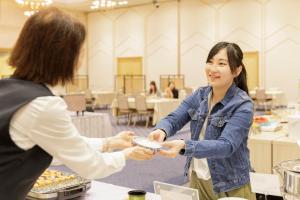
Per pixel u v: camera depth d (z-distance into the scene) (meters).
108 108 13.95
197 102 1.85
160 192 1.46
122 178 4.70
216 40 13.00
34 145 1.09
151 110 9.27
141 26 14.66
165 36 14.08
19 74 1.14
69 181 1.75
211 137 1.69
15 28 13.67
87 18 16.14
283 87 11.93
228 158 1.68
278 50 11.96
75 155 1.13
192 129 1.85
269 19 12.05
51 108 1.07
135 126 9.36
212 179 1.71
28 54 1.13
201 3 13.23
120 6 14.83
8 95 1.08
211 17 13.06
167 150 1.40
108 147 1.57
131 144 1.52
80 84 16.00
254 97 11.15
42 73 1.13
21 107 1.06
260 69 12.29
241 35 12.55
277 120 3.99
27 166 1.10
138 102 9.17
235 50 1.66
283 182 1.29
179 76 13.80
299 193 1.21
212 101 1.78
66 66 1.15
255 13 12.28
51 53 1.12
